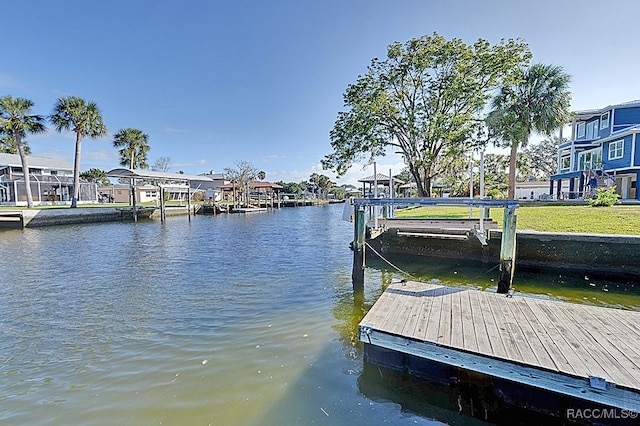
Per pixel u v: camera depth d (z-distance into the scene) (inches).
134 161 1780.3
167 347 161.3
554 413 108.8
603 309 155.5
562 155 1072.8
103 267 355.9
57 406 116.1
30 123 987.9
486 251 325.7
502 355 109.9
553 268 298.4
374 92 690.8
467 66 652.7
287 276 310.8
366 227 373.7
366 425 105.7
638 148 713.0
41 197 1236.5
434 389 124.6
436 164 733.9
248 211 1509.6
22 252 453.4
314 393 122.1
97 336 175.3
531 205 615.5
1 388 127.3
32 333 179.8
